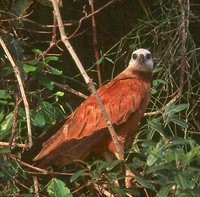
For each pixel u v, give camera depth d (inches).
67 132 429.7
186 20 489.1
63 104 527.8
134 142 435.8
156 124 380.2
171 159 359.3
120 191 375.9
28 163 411.5
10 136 421.1
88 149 436.1
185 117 500.1
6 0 471.8
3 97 424.5
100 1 572.4
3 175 393.1
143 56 475.5
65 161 427.2
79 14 566.6
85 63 569.6
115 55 576.1
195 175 357.4
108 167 371.2
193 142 371.6
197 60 541.3
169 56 488.4
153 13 563.8
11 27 461.4
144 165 386.6
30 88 469.1
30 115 422.9
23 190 410.6
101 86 502.0
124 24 582.6
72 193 407.2
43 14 535.5
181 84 472.7
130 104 452.1
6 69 444.1
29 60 450.9
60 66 551.2
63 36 367.6
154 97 518.6
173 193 363.9
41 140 420.2
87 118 438.9
